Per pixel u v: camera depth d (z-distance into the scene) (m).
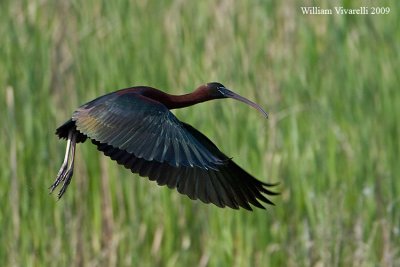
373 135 12.74
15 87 12.67
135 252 11.84
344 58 13.52
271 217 12.10
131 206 12.09
